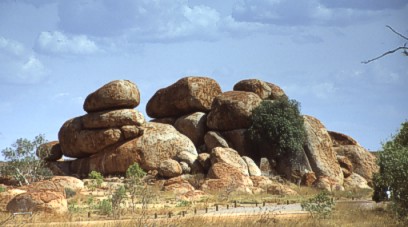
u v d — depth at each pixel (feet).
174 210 131.13
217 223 98.17
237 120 212.02
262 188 181.27
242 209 134.31
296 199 160.56
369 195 179.83
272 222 103.04
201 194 165.78
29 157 194.29
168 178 192.54
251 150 210.79
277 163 209.26
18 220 107.65
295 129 208.74
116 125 207.92
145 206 133.90
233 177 182.91
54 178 173.58
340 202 146.61
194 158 200.54
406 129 126.11
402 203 100.01
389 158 104.01
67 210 124.47
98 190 173.58
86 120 211.20
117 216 118.52
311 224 101.55
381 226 99.45
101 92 209.56
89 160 210.79
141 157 203.41
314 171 207.82
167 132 209.15
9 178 195.42
